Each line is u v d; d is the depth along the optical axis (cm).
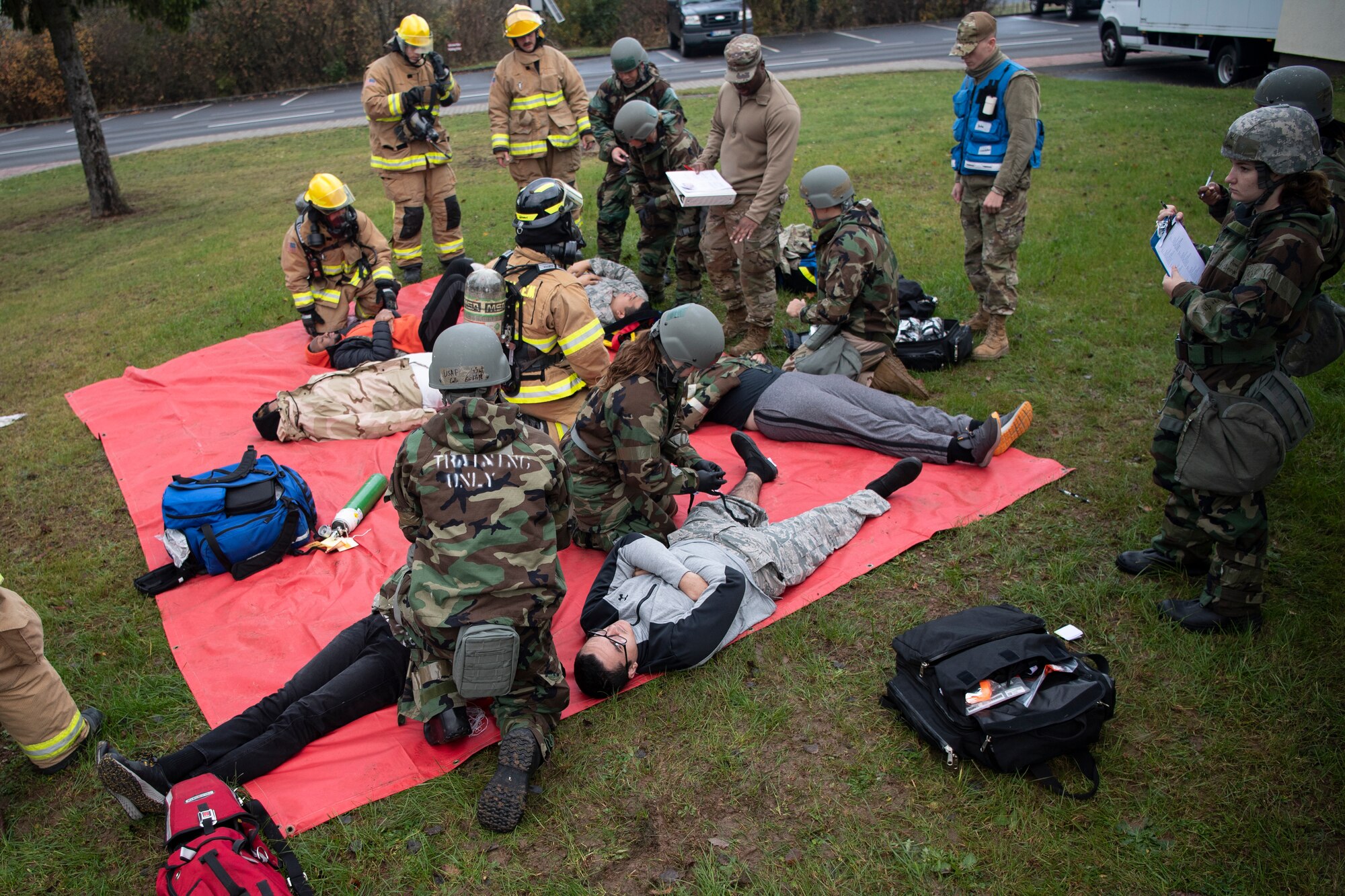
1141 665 363
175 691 382
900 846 298
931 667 329
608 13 2873
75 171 1814
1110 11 1917
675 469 431
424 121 802
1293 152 305
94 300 939
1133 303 690
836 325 566
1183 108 1407
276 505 456
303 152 1778
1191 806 304
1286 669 352
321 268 679
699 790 324
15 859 315
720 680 371
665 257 755
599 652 356
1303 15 1159
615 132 692
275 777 333
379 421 575
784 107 595
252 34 2617
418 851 306
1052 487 483
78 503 539
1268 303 314
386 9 2695
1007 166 575
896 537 448
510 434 329
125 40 2581
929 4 3019
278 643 403
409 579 340
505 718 331
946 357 612
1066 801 308
